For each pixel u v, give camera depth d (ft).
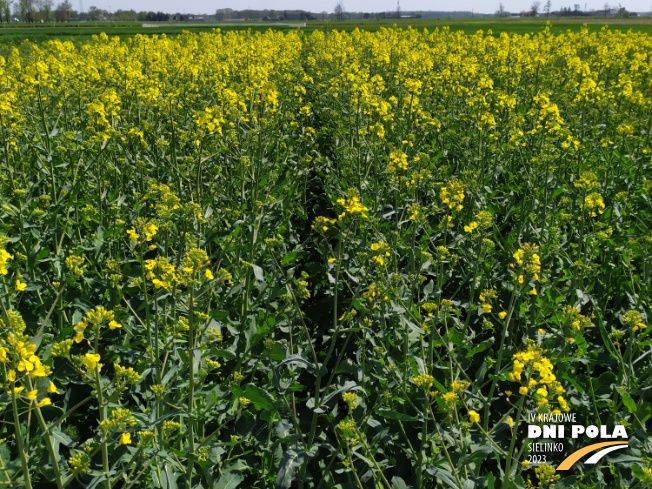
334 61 45.78
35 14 311.06
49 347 11.75
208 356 12.53
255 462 11.00
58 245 14.64
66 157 17.44
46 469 9.20
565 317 11.66
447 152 24.93
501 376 10.79
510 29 129.49
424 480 10.79
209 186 18.40
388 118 23.06
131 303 13.51
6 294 11.25
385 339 12.30
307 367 10.25
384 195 19.97
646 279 13.98
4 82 22.34
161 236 13.35
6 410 10.43
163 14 401.29
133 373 8.07
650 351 11.44
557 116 20.30
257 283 14.28
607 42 59.36
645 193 18.37
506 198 20.71
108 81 29.22
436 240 17.98
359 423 10.83
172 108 20.57
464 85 34.53
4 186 17.02
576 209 19.19
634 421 11.28
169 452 9.38
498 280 15.55
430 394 9.96
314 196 24.29
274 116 22.48
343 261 15.24
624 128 22.02
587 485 10.54
